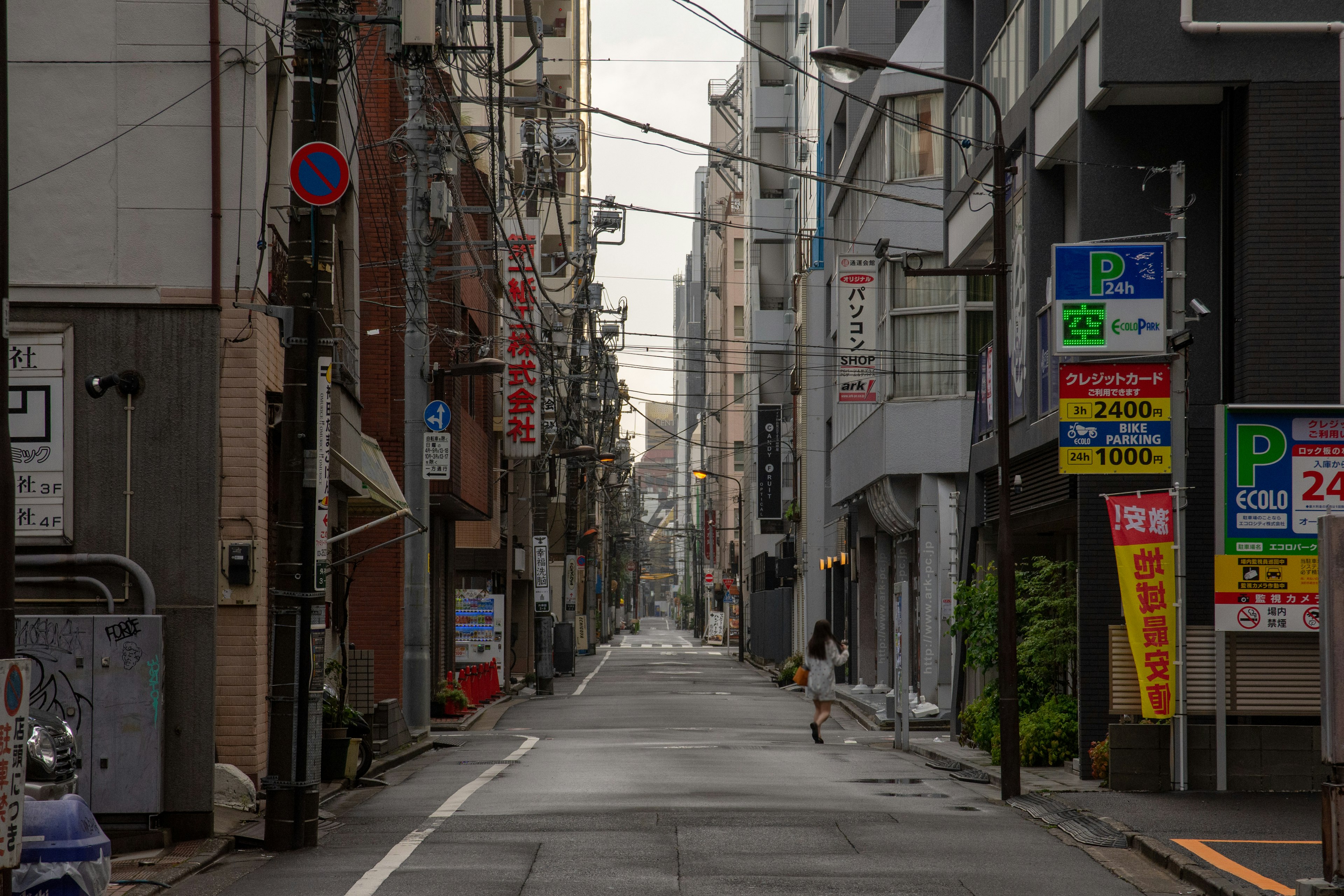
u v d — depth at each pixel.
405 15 16.80
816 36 60.47
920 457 36.00
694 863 12.66
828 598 59.12
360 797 18.61
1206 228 20.73
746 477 95.25
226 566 16.78
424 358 29.42
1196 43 19.55
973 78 28.94
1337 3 19.55
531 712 40.62
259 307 14.56
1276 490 18.69
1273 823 15.32
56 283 17.70
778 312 82.75
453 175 29.39
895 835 14.55
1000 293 19.30
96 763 13.88
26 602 14.67
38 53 17.98
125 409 14.91
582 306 59.66
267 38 18.23
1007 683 18.62
